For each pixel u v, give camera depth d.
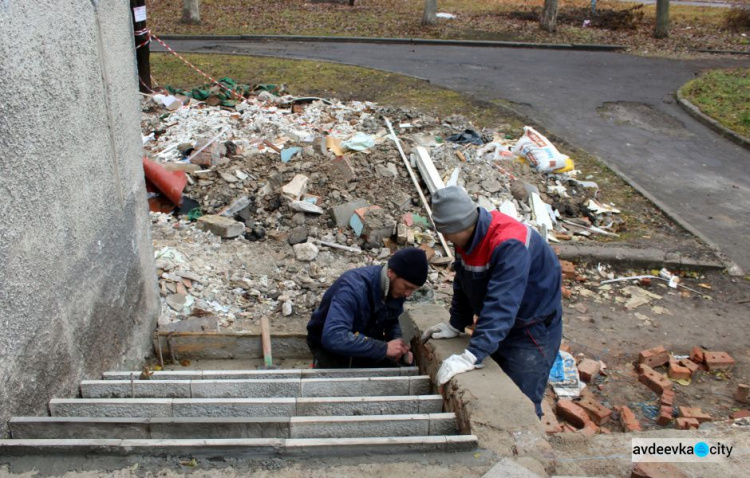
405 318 4.45
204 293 5.73
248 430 2.90
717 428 3.40
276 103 11.79
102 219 3.79
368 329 4.01
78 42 3.40
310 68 15.33
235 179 7.84
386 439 2.71
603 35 20.56
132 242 4.38
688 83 14.63
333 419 2.94
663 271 7.08
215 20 21.61
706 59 17.67
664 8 19.84
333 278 6.30
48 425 2.78
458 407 3.08
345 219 7.18
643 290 6.79
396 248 6.93
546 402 4.80
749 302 6.61
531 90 13.98
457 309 3.77
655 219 8.34
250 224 7.11
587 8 23.38
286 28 20.58
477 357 3.20
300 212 7.25
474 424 2.86
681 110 13.05
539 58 17.23
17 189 2.72
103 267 3.81
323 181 7.82
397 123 10.67
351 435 2.98
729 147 11.18
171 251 6.07
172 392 3.59
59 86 3.15
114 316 4.00
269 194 7.60
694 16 23.94
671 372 5.30
